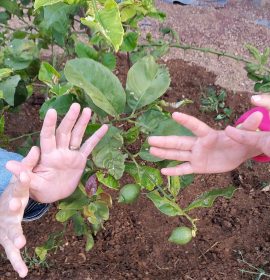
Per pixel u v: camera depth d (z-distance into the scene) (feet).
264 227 3.05
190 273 2.80
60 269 2.78
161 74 1.84
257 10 4.93
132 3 1.94
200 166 1.82
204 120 3.64
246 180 3.29
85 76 1.75
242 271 2.78
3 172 1.95
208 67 4.09
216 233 3.02
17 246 1.59
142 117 1.85
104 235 2.98
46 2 1.62
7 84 1.99
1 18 2.75
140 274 2.79
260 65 2.62
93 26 1.62
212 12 4.85
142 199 3.14
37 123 3.49
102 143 1.81
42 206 2.09
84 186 2.02
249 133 1.74
